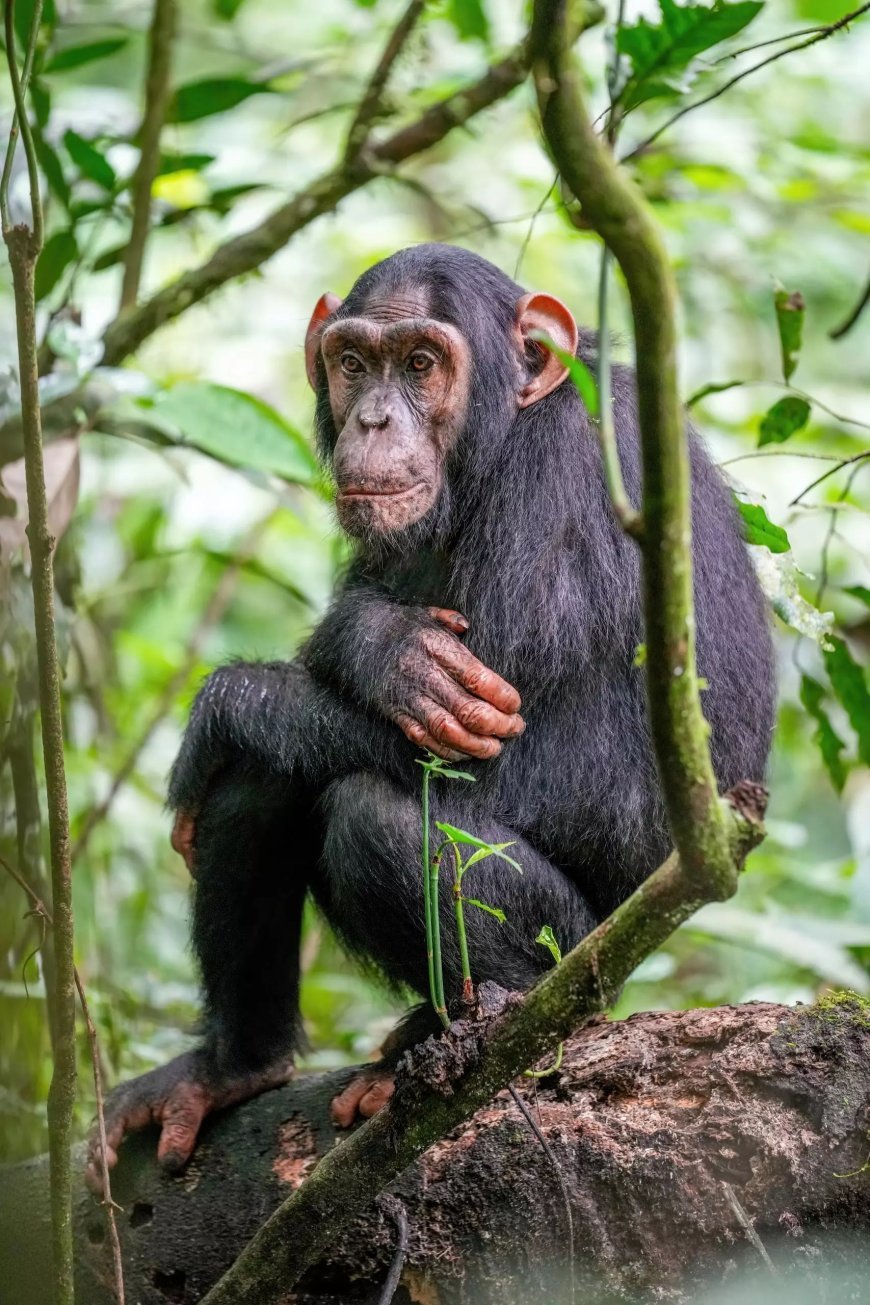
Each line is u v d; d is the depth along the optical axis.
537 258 20.50
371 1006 15.46
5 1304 8.97
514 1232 7.84
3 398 11.59
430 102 16.14
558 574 9.90
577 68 4.93
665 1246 7.55
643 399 5.06
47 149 12.76
